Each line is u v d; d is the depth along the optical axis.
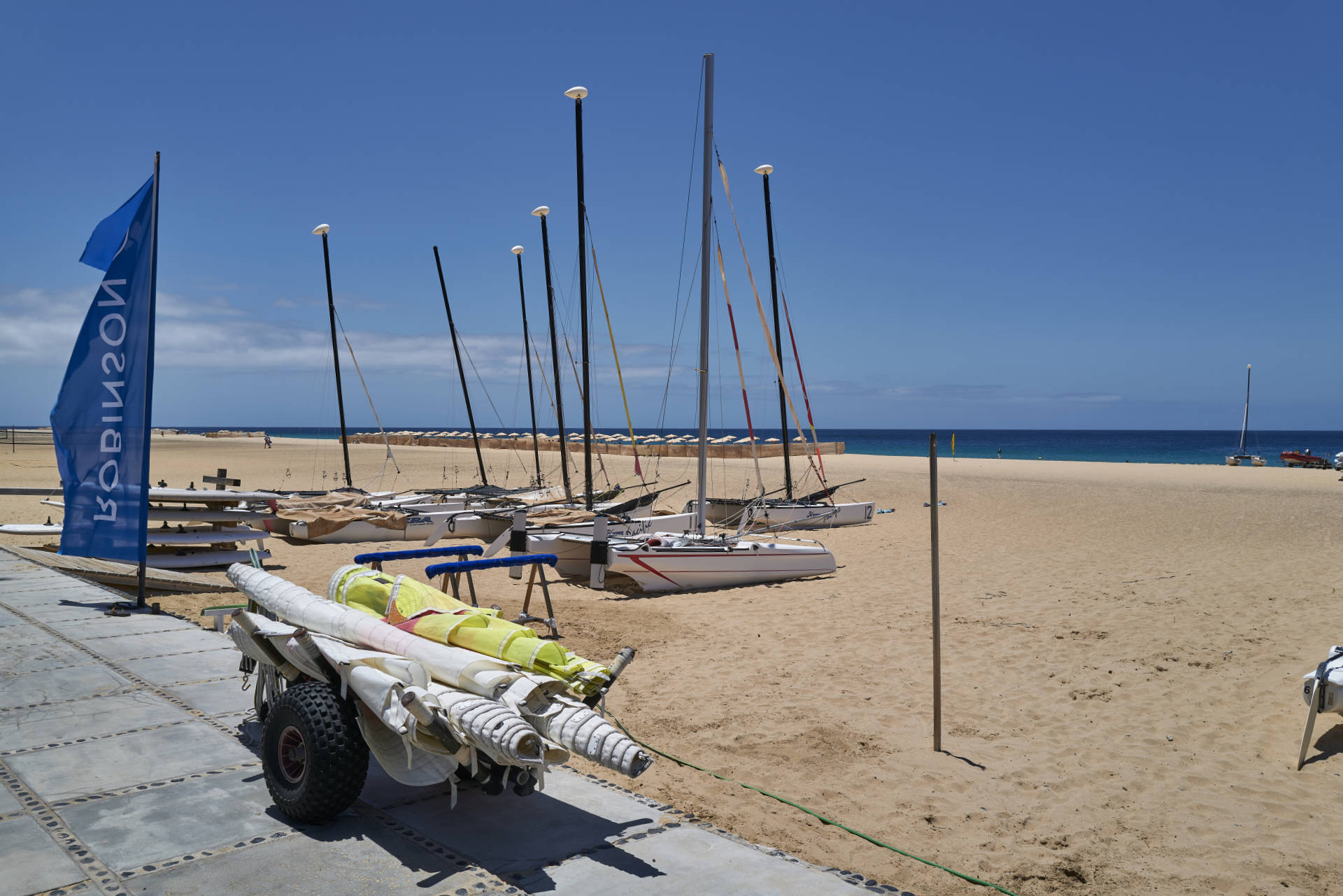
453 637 4.71
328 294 30.88
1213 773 6.25
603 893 3.62
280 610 5.25
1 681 6.56
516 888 3.65
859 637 10.37
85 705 6.02
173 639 7.94
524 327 32.22
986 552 18.09
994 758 6.50
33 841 3.97
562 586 14.18
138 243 9.02
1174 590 13.48
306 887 3.61
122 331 9.09
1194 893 4.55
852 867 4.66
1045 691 8.21
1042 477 42.41
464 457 61.06
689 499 32.88
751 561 14.52
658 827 4.36
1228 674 8.80
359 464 52.94
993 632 10.66
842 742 6.75
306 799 4.09
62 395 9.26
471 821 4.35
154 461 55.34
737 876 3.84
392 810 4.46
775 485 37.28
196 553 14.74
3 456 51.16
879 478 41.25
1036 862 4.86
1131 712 7.61
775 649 9.74
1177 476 43.41
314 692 4.24
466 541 19.89
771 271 25.62
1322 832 5.31
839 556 17.75
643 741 6.68
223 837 4.08
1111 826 5.37
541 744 3.67
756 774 6.05
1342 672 6.31
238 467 49.38
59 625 8.42
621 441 73.94
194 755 5.12
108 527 9.18
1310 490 34.56
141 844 3.97
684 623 11.22
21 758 5.02
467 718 3.76
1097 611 11.86
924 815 5.46
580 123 24.20
